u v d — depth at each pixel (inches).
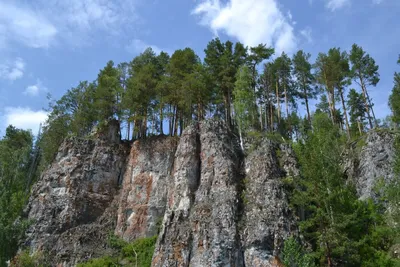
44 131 2566.4
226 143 1953.7
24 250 1820.9
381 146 1985.7
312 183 1619.1
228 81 2362.2
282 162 1903.3
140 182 2060.8
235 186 1764.3
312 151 1718.8
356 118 2679.6
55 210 1978.3
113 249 1845.5
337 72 2468.0
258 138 2078.0
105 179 2126.0
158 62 2677.2
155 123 2475.4
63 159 2153.1
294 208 1674.5
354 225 1581.0
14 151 2380.7
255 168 1844.2
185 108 2250.2
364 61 2500.0
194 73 2304.4
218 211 1654.8
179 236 1621.6
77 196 2027.6
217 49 2554.1
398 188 1569.9
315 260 1509.6
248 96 2215.8
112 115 2406.5
